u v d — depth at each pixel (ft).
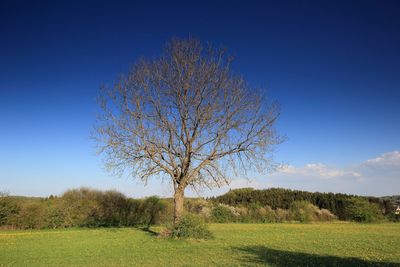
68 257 68.33
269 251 75.51
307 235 114.83
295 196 230.27
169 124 102.12
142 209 159.84
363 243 90.84
